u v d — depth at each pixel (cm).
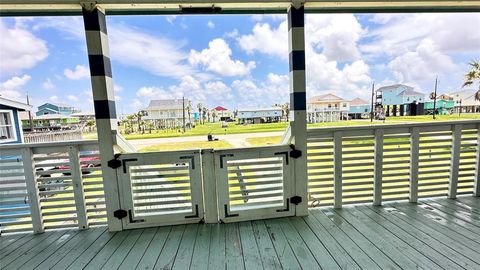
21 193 200
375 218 212
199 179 210
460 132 245
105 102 193
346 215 221
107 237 194
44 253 171
